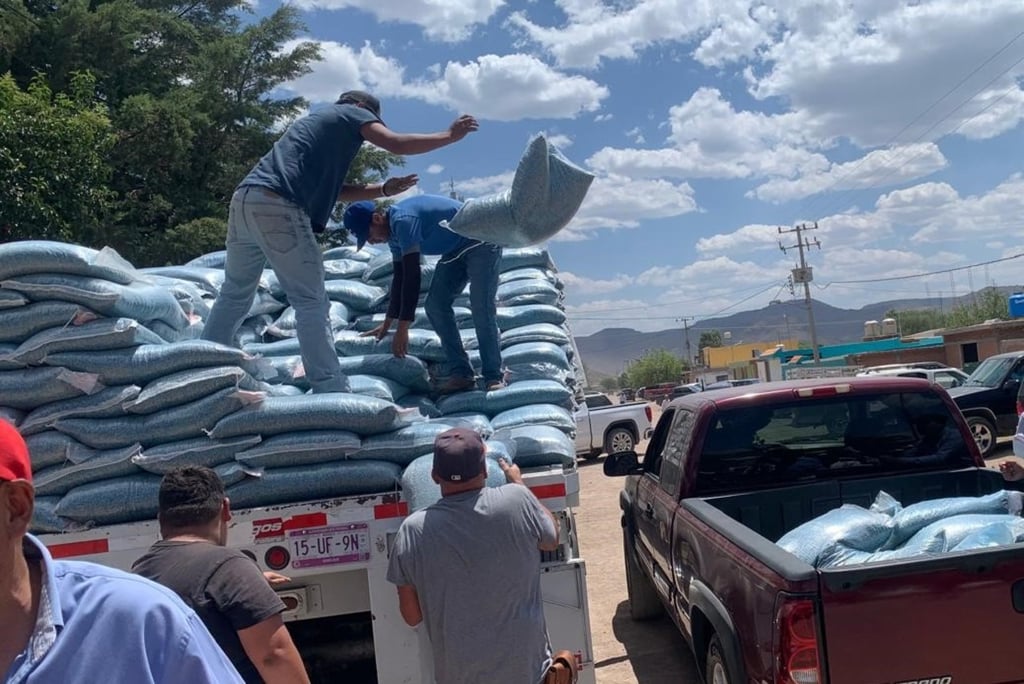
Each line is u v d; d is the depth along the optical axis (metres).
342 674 4.05
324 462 3.93
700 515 4.21
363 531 3.71
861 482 4.70
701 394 5.48
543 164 4.31
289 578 3.70
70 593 1.60
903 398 4.92
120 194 19.52
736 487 4.84
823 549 3.49
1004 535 3.35
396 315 5.48
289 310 5.97
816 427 4.94
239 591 2.55
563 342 5.92
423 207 5.20
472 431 3.33
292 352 5.31
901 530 3.70
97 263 4.05
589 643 3.72
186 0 26.61
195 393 3.94
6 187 11.60
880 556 3.44
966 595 2.92
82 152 12.46
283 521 3.69
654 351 113.88
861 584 2.92
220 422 3.90
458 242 5.23
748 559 3.40
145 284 4.44
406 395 5.22
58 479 3.81
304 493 3.85
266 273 6.05
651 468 6.04
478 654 3.10
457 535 3.15
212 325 4.92
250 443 3.90
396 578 3.21
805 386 4.93
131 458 3.82
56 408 3.90
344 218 5.52
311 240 4.63
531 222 4.47
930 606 2.92
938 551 3.40
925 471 4.83
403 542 3.21
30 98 12.05
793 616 2.95
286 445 3.87
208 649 1.66
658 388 62.66
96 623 1.57
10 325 3.95
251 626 2.54
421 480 3.70
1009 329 41.69
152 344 4.12
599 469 19.41
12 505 1.57
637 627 6.76
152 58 23.00
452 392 5.27
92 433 3.86
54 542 3.68
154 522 3.72
